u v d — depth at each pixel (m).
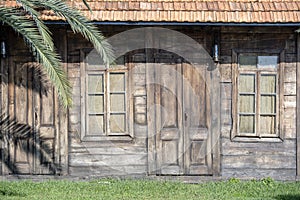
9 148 11.70
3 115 11.65
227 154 11.66
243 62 11.64
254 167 11.66
